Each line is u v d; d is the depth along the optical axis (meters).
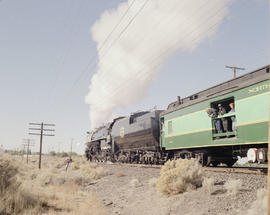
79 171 27.86
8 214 8.84
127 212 10.46
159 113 22.47
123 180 17.00
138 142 25.83
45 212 9.99
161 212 9.05
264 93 10.98
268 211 2.89
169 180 10.55
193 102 15.91
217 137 14.12
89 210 10.68
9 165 11.82
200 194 9.16
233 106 13.26
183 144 16.75
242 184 9.12
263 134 10.88
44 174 21.30
